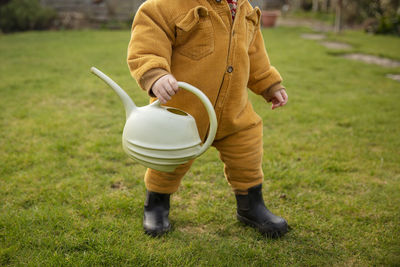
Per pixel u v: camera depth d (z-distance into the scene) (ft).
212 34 4.90
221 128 5.49
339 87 16.69
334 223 6.39
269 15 43.70
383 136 10.75
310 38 34.50
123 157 8.97
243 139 5.66
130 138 4.79
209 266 5.23
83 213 6.42
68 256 5.30
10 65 19.94
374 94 15.64
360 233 6.14
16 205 6.72
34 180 7.66
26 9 38.09
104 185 7.57
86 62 21.34
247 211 6.13
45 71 18.60
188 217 6.51
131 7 43.37
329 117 12.44
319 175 8.18
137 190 7.36
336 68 20.83
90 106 13.08
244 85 5.37
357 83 17.49
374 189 7.65
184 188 7.53
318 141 10.29
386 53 25.86
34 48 26.17
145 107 4.89
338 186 7.80
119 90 4.89
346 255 5.60
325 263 5.43
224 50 4.97
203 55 4.94
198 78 5.00
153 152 4.68
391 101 14.32
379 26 38.58
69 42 29.73
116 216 6.42
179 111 5.10
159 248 5.57
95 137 10.16
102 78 4.89
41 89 15.07
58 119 11.48
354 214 6.73
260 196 6.12
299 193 7.46
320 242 5.90
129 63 4.77
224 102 5.26
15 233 5.77
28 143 9.58
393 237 6.03
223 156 5.90
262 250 5.66
